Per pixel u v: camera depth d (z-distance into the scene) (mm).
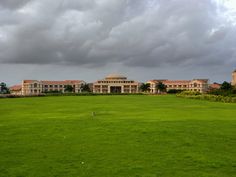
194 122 34844
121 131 27875
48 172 15711
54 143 22594
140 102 85500
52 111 52562
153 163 17250
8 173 15586
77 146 21547
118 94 179000
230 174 15406
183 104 74938
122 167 16500
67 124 33250
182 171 15844
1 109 57938
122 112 49406
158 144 22141
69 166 16703
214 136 25312
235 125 32156
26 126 31812
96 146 21516
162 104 74875
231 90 121312
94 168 16328
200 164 17078
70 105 70688
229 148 20969
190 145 21844
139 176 15086
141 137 24812
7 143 22656
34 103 80438
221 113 47406
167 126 31250
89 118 39688
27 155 19078
